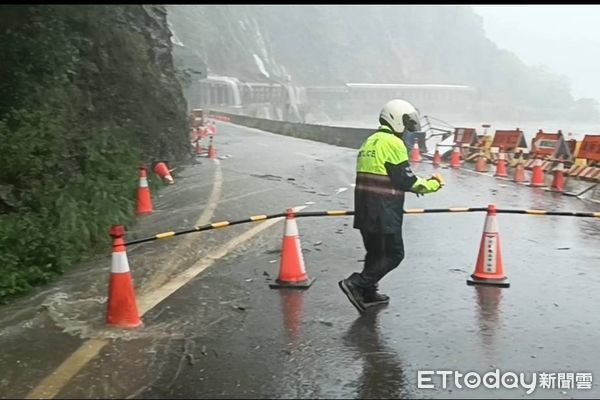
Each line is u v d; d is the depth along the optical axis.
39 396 4.46
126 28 17.61
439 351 5.25
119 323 5.88
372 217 6.05
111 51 15.98
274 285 7.14
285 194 14.42
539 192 15.18
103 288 7.23
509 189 15.64
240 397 4.43
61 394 4.49
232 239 9.68
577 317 6.15
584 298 6.78
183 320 6.05
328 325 5.89
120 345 5.41
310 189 15.27
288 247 7.23
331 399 4.41
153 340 5.52
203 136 34.88
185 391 4.52
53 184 10.18
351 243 9.55
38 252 7.86
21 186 9.54
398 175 5.93
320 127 33.69
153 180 14.98
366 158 6.05
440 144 23.67
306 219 11.48
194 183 16.36
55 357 5.17
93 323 5.98
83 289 7.20
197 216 11.64
